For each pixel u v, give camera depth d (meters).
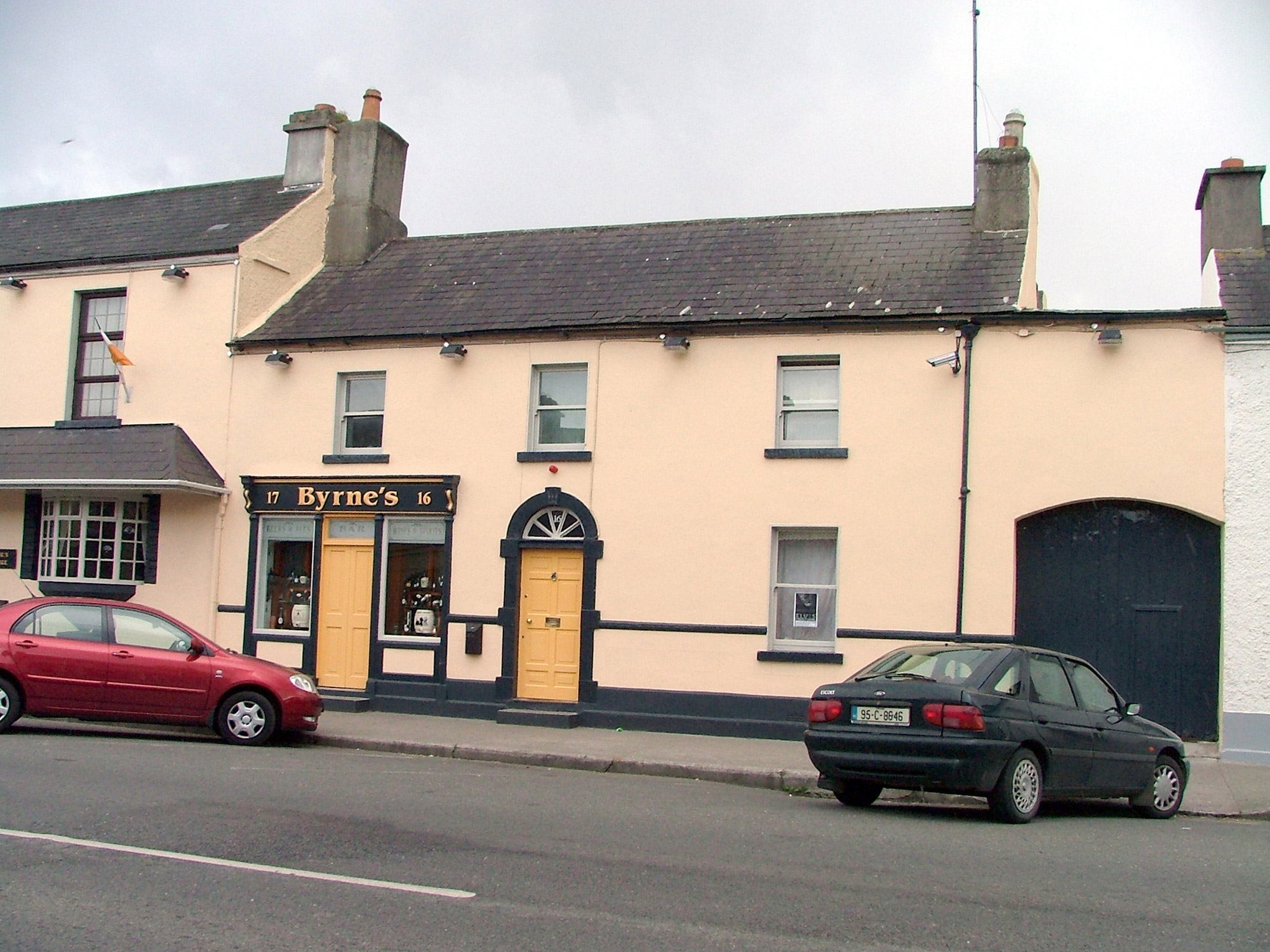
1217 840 9.75
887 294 16.12
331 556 17.95
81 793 9.59
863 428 15.59
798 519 15.72
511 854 7.98
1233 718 13.98
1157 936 6.43
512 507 17.00
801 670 15.52
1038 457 14.91
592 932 6.20
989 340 15.23
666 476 16.33
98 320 19.92
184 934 6.04
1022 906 6.98
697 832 9.08
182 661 13.41
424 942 5.98
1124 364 14.76
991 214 17.12
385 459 17.69
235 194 21.20
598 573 16.44
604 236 19.30
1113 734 10.80
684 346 16.25
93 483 17.97
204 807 9.24
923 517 15.23
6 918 6.23
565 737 14.88
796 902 6.90
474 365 17.44
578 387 17.17
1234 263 15.52
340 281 19.73
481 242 19.94
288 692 13.59
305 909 6.49
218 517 18.45
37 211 22.58
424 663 17.19
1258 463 14.23
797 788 12.34
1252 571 14.11
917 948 6.08
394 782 11.11
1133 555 14.80
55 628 13.39
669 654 16.03
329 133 20.69
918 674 10.56
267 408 18.44
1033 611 14.97
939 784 9.81
